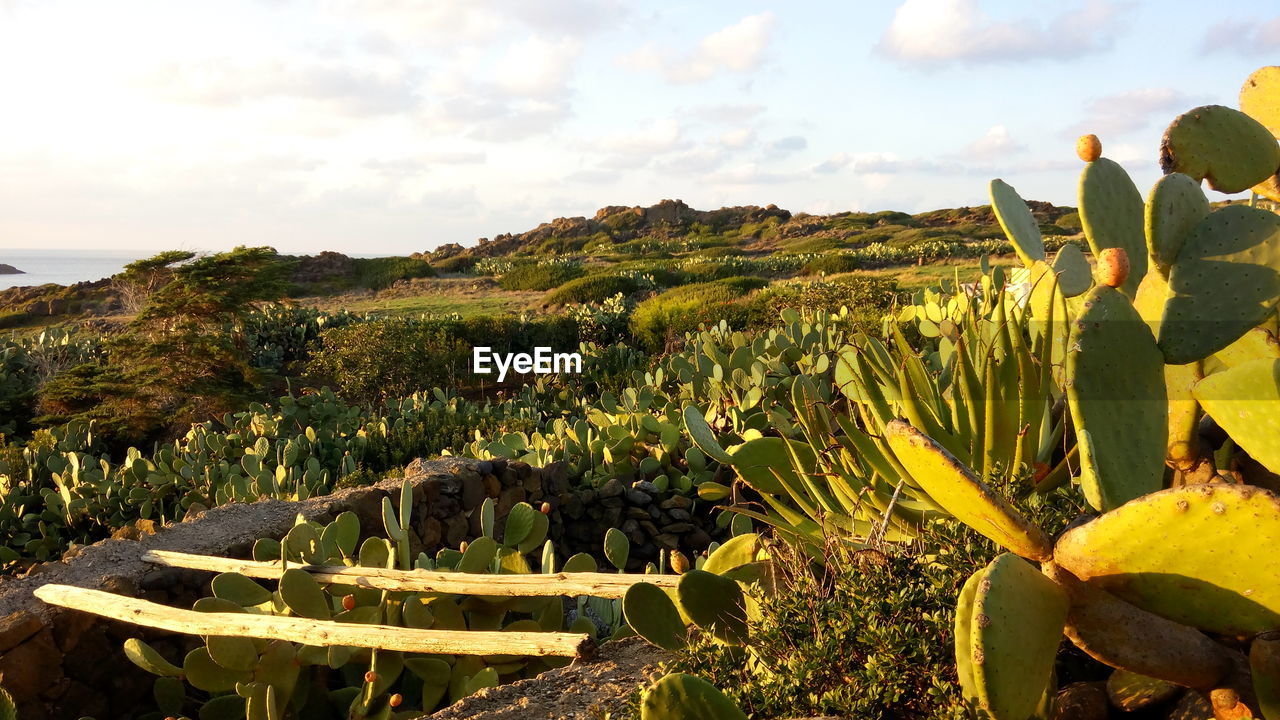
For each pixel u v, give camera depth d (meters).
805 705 2.03
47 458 9.33
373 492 5.02
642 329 19.58
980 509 1.78
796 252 68.38
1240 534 1.57
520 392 16.39
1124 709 1.98
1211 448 2.72
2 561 6.72
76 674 3.62
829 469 3.15
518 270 41.44
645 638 2.90
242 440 8.73
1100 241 2.92
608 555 4.32
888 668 1.97
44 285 40.88
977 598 1.63
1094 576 1.71
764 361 8.05
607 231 107.19
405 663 3.62
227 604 3.73
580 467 6.77
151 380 14.20
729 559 3.16
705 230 101.56
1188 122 2.97
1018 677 1.61
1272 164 3.02
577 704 2.67
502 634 3.10
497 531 5.78
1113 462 2.14
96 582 3.84
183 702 3.83
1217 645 1.83
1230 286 2.33
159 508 7.63
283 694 3.46
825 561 2.61
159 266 16.48
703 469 6.44
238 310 15.42
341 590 3.87
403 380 15.71
